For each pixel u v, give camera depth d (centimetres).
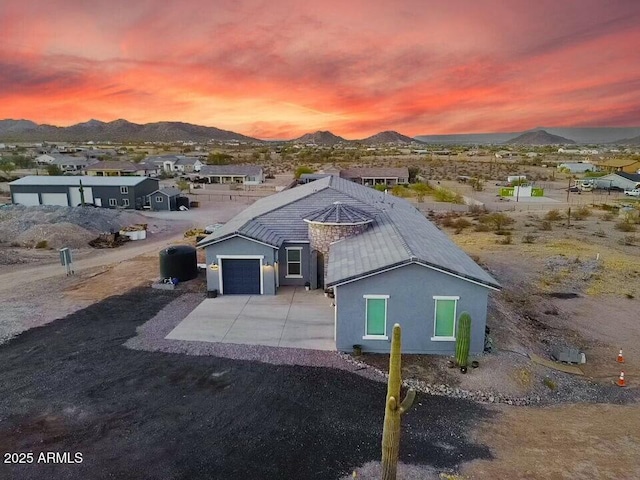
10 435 1120
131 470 1004
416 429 1173
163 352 1577
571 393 1430
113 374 1427
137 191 5662
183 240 3869
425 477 995
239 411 1233
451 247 2028
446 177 9719
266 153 17412
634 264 2975
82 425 1164
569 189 7194
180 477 986
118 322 1848
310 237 2211
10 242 3638
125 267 2780
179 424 1173
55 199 5694
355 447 1095
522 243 3606
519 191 6844
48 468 1004
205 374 1429
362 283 1548
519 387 1404
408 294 1550
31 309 2006
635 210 5056
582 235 3947
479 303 1549
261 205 2966
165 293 2217
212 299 2117
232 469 1012
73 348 1611
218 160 12656
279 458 1051
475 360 1524
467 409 1276
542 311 2219
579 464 1052
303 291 2230
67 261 2603
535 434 1173
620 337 1936
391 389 739
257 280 2177
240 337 1698
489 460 1060
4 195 6500
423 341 1580
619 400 1402
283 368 1472
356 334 1585
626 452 1104
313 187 2836
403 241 1758
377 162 13512
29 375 1420
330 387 1362
